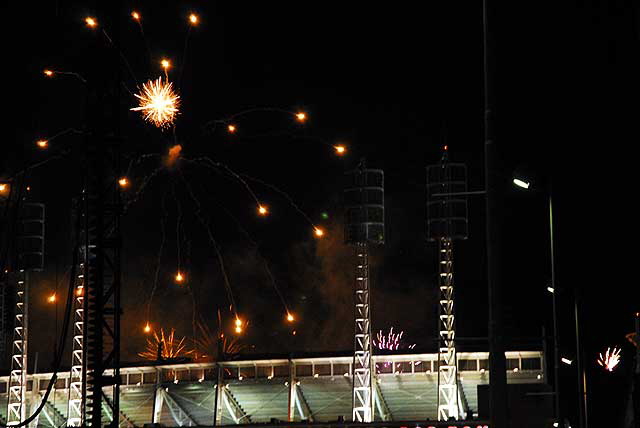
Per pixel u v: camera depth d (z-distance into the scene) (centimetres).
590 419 8331
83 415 4197
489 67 2914
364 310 7506
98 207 4044
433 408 8006
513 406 3588
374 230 7475
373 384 7988
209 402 8362
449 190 7444
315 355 8156
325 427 7119
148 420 8456
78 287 7650
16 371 8131
